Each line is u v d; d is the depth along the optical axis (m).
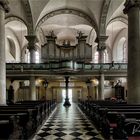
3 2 9.88
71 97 31.27
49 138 6.93
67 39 33.59
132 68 10.04
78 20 26.19
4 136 4.71
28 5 20.33
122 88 26.14
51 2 21.30
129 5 10.23
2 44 9.94
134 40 10.08
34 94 21.00
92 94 28.58
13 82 26.33
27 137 6.22
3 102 9.81
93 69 21.42
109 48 31.62
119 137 4.98
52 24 27.59
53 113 15.05
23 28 27.95
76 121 10.87
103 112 7.05
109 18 22.34
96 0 21.03
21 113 5.98
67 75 21.45
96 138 6.90
